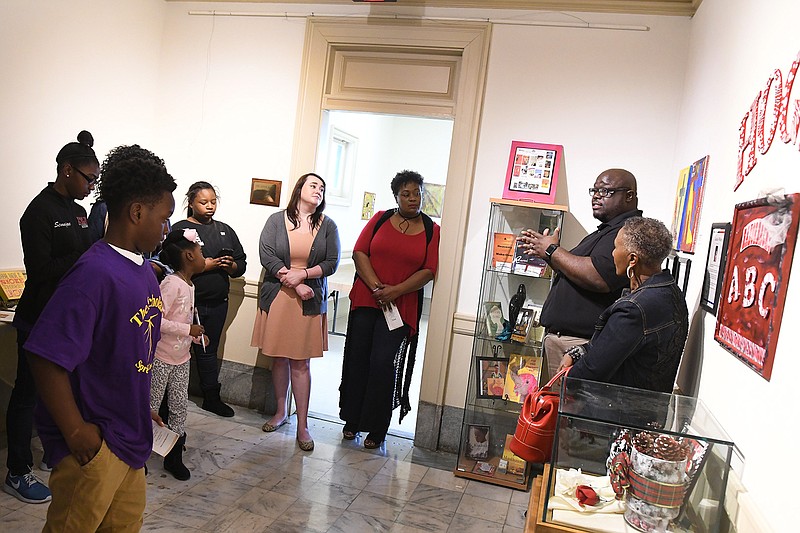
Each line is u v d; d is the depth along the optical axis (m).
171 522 2.85
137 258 1.79
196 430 4.00
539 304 3.79
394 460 3.89
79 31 3.93
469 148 4.02
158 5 4.55
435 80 4.19
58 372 1.60
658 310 2.25
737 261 2.08
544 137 3.92
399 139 9.02
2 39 3.46
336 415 4.59
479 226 4.03
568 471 1.80
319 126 4.34
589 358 2.30
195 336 3.18
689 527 1.71
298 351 3.88
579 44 3.86
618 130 3.81
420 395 4.14
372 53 4.29
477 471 3.71
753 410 1.82
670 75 3.72
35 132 3.73
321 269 3.96
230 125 4.52
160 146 4.66
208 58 4.55
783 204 1.70
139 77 4.47
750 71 2.26
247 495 3.20
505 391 3.67
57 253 2.88
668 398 2.07
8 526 2.66
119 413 1.74
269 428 4.11
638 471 1.74
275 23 4.41
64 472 1.70
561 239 3.89
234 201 4.52
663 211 3.74
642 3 3.72
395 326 3.94
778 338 1.67
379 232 4.06
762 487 1.69
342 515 3.10
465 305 4.07
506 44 3.97
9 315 3.36
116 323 1.69
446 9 4.08
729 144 2.47
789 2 1.87
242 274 4.31
